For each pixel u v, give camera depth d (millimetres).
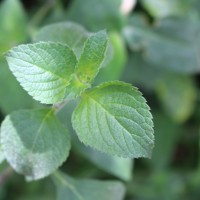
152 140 326
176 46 546
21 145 364
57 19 522
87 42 343
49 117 368
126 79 558
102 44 343
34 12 565
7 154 364
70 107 434
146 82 564
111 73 468
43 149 365
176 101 576
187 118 580
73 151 543
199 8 565
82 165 545
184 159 597
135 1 543
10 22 498
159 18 552
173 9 565
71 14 520
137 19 550
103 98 336
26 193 529
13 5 500
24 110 366
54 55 336
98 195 425
